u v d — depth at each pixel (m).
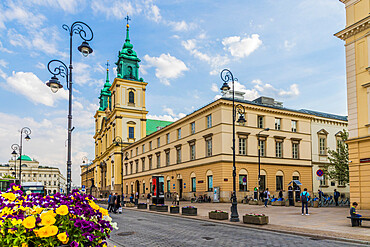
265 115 43.78
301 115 47.12
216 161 40.06
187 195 46.69
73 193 5.71
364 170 22.77
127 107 79.19
